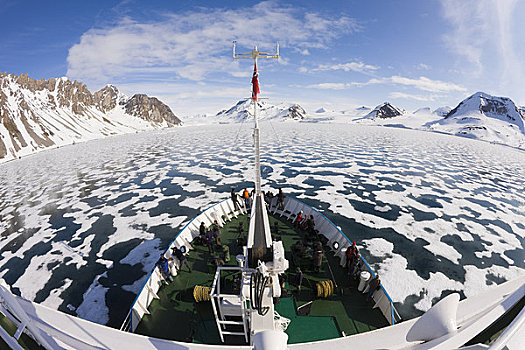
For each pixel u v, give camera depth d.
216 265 7.63
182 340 5.61
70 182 25.77
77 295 9.13
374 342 3.41
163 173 27.64
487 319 2.31
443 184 22.66
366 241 12.48
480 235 13.23
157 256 11.51
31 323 3.14
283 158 33.88
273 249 5.70
